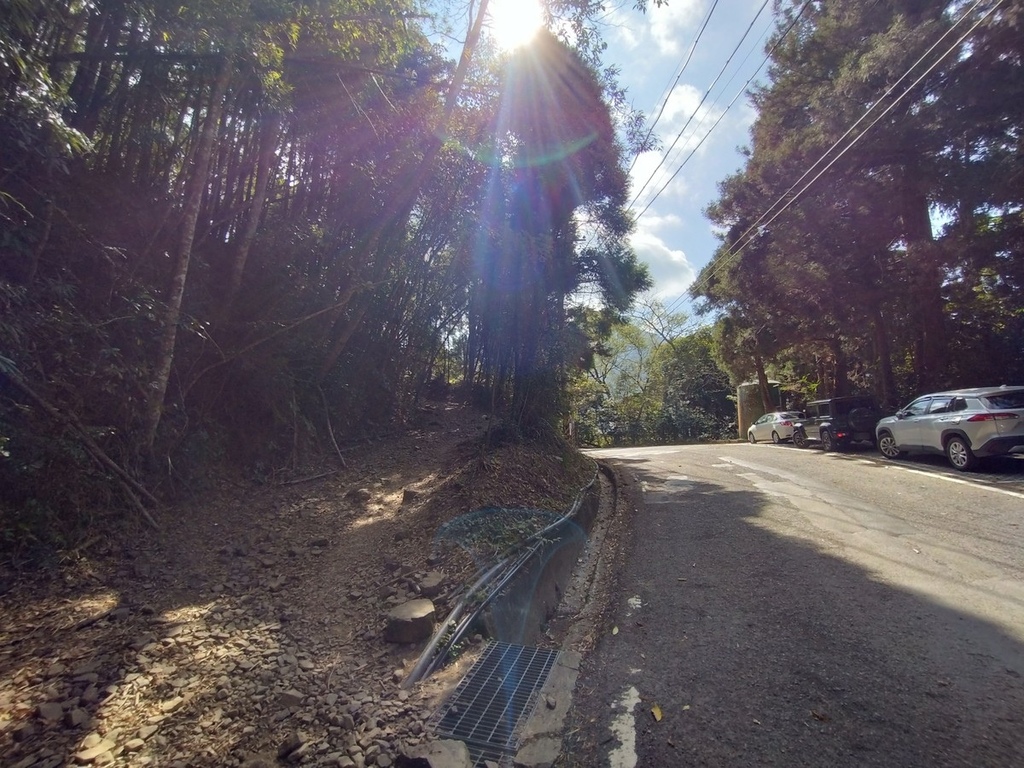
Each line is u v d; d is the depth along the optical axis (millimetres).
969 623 4367
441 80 8836
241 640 4078
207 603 4652
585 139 10695
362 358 10148
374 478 8367
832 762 2885
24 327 4633
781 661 3941
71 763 2848
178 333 6480
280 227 8047
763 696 3525
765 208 18484
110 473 5508
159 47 5723
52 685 3484
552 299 10555
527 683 3879
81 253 5406
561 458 10438
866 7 14992
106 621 4262
